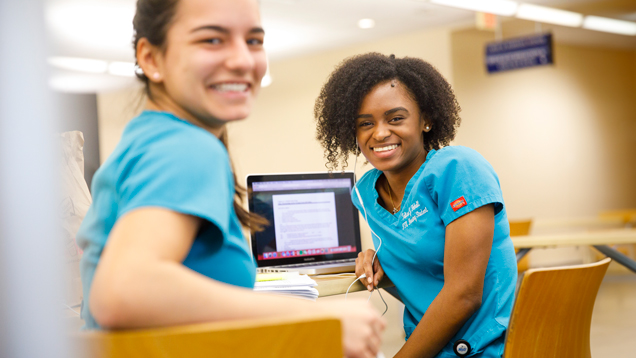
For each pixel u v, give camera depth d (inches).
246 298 26.7
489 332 57.6
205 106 33.7
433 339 56.1
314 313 27.9
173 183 27.2
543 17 286.8
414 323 64.9
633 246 287.7
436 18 291.0
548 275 50.4
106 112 390.0
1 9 19.0
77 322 40.2
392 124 63.1
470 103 316.8
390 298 217.3
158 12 33.4
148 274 24.6
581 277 53.4
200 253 30.7
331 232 85.1
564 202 359.3
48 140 19.7
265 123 390.9
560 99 361.4
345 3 263.0
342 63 70.2
